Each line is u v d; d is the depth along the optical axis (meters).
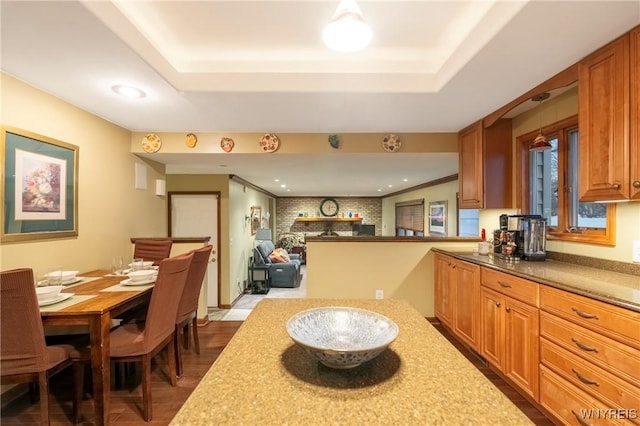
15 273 1.54
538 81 2.16
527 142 2.89
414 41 2.11
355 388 0.73
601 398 1.47
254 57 2.32
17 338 1.62
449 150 3.44
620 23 1.51
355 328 1.02
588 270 2.10
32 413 2.00
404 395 0.71
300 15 1.83
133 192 3.37
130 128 3.25
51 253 2.32
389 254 3.57
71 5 1.38
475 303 2.59
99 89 2.26
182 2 1.71
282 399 0.69
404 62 2.37
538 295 1.87
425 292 3.58
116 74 2.03
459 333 2.89
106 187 2.94
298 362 0.86
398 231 8.77
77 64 1.90
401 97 2.45
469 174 3.20
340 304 1.45
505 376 2.25
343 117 2.93
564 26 1.53
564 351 1.68
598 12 1.43
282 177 5.61
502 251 2.83
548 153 2.69
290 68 2.38
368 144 3.43
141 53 1.82
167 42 2.12
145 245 3.15
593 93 1.77
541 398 1.85
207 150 3.38
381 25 1.92
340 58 2.34
